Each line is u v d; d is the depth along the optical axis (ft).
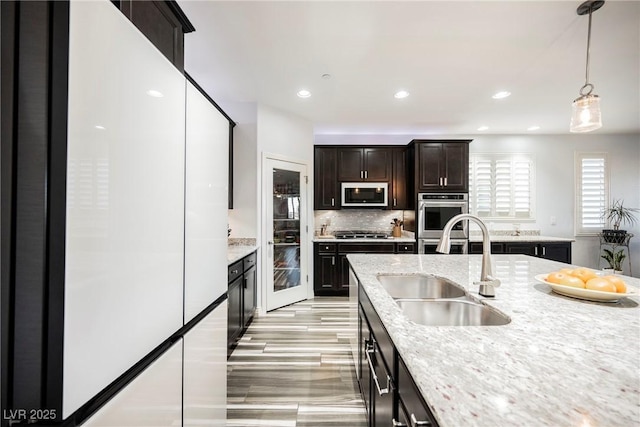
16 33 1.97
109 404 2.36
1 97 1.96
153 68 2.97
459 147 14.49
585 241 16.06
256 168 11.60
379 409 4.03
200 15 6.44
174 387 3.35
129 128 2.60
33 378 1.95
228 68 8.82
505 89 10.27
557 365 2.34
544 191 16.16
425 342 2.78
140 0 3.70
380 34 7.11
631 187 16.01
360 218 16.61
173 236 3.35
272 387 6.85
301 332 9.99
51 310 1.96
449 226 4.59
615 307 3.88
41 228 1.96
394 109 12.30
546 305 3.98
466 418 1.72
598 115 6.03
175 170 3.40
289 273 13.16
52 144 1.97
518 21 6.61
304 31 7.02
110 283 2.37
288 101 11.48
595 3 6.06
